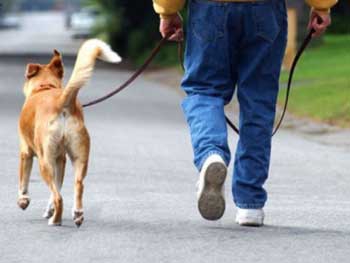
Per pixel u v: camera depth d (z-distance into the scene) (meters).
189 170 18.02
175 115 31.73
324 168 18.84
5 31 162.62
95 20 93.50
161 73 58.44
